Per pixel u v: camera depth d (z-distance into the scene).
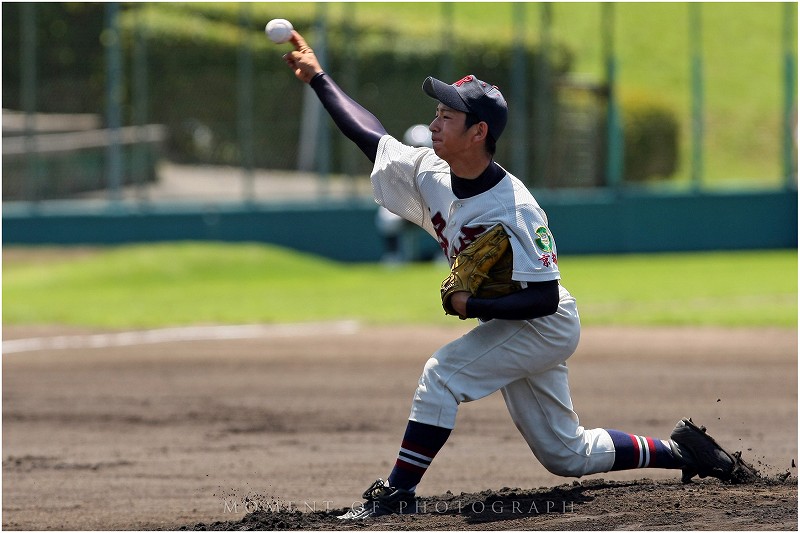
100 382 35.38
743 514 16.45
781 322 46.88
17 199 74.75
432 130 16.30
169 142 77.50
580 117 84.25
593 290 59.88
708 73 108.62
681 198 84.06
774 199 85.38
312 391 33.59
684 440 18.67
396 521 16.77
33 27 74.75
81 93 75.94
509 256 16.34
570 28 110.75
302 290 60.78
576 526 16.06
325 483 22.94
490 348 16.86
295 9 82.12
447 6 82.50
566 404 17.75
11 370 37.47
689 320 47.75
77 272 65.12
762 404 30.80
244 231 77.69
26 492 22.55
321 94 19.06
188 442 27.22
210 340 43.69
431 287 61.41
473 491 21.95
